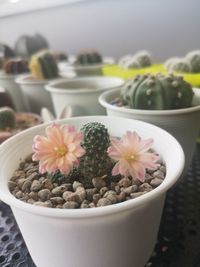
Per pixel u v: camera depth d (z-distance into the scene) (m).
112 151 0.09
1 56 0.37
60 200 0.09
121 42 0.37
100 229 0.07
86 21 0.39
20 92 0.27
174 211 0.13
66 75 0.27
